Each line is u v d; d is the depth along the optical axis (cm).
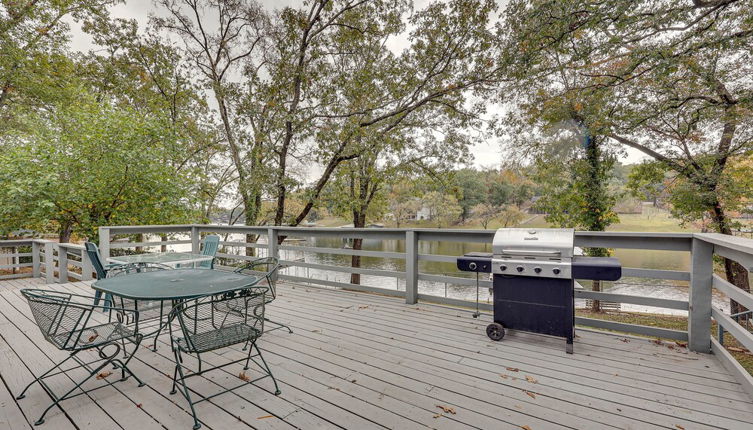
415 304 389
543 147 1035
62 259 558
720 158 821
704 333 247
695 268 248
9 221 807
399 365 231
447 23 936
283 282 516
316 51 959
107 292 193
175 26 1056
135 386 205
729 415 170
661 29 663
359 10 1030
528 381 208
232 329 207
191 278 237
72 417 173
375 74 980
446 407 179
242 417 172
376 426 164
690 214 895
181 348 184
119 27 1096
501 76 917
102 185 826
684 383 203
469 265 285
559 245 250
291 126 1001
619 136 936
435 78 1000
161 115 950
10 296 432
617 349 255
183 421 169
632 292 1304
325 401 187
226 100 1048
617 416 171
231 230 569
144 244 541
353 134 966
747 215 821
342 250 448
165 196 915
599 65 893
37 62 1091
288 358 244
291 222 1173
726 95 755
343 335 290
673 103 784
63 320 182
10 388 202
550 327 255
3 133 939
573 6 652
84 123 824
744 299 189
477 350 256
